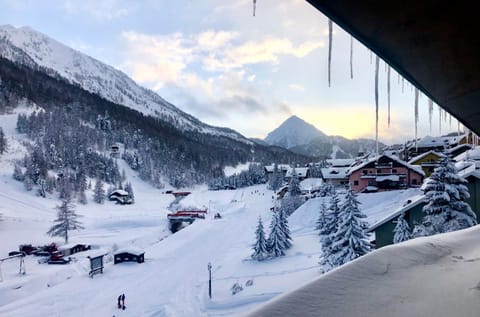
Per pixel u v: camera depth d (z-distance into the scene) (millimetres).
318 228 39750
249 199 95500
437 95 4734
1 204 74750
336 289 3680
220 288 25359
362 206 42500
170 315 22062
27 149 118562
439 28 3105
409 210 17500
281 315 3227
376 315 3119
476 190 17031
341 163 83000
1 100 153250
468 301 3205
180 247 45906
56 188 95812
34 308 25812
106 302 26484
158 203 108250
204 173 165000
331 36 4895
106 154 147000
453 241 5723
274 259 30781
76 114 172250
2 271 37688
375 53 3689
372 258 4617
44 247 48500
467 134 8203
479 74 3971
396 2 2791
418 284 3764
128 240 57438
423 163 49625
